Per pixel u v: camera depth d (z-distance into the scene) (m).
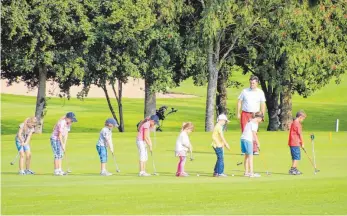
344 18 116.31
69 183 44.59
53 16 109.75
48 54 110.69
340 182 43.59
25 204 36.31
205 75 116.62
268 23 110.25
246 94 60.25
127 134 89.12
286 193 39.19
